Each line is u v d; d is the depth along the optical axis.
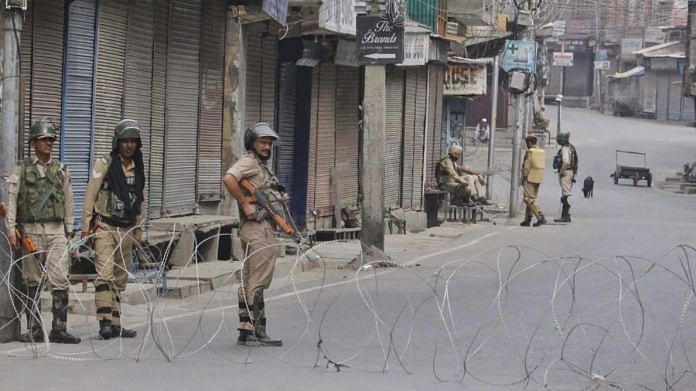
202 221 20.23
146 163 19.84
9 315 13.05
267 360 12.25
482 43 43.16
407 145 34.38
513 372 11.88
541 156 33.47
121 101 18.89
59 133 17.22
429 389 10.97
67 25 17.20
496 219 37.31
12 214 12.83
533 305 16.62
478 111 85.94
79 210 17.72
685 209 43.78
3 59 12.81
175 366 11.83
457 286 18.81
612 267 21.73
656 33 114.19
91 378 11.11
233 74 22.70
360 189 31.41
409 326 14.70
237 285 18.77
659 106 106.62
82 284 16.31
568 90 121.19
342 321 15.08
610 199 48.31
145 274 17.56
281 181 26.53
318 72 27.77
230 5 22.53
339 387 10.95
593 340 13.85
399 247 26.42
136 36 19.30
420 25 31.72
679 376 11.86
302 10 24.70
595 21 118.56
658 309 16.39
